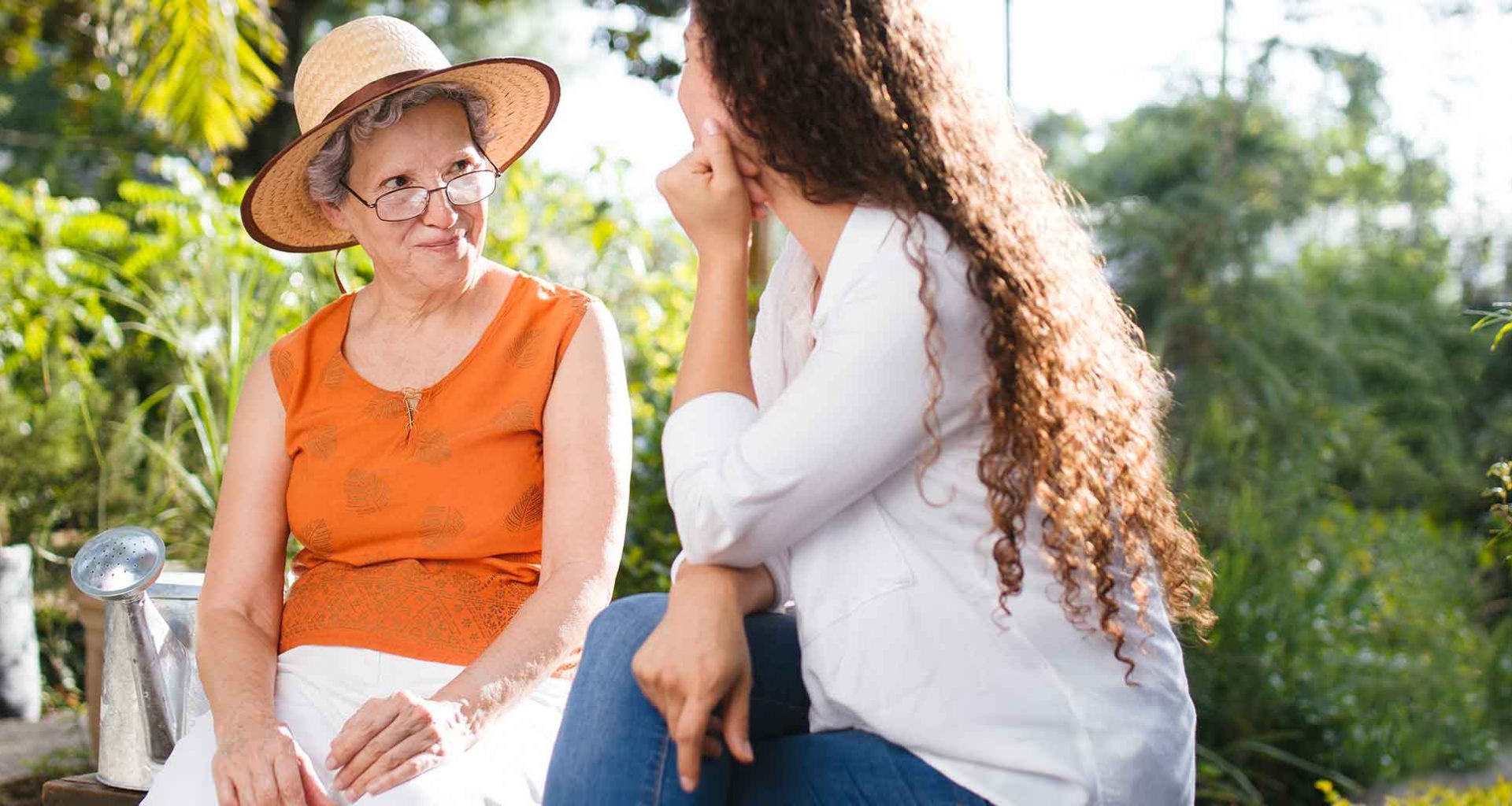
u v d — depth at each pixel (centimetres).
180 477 501
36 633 516
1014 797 149
